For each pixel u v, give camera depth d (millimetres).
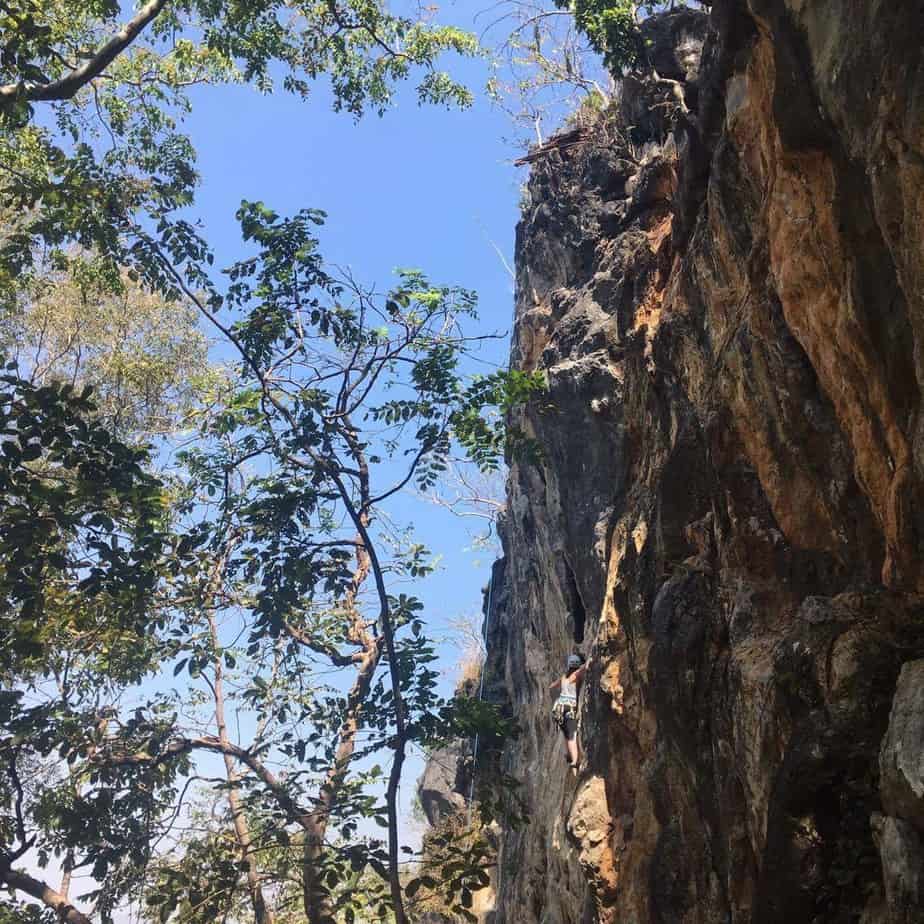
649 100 14570
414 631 8945
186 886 8305
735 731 6801
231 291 9289
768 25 6426
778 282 6684
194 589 9141
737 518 7672
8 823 9875
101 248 10180
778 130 6188
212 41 13133
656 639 8453
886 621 5461
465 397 9266
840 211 5738
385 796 8266
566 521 13586
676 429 10000
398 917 7742
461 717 8453
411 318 9297
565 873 12055
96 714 10242
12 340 16484
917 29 4758
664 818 8898
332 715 9609
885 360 5367
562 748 13445
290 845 8336
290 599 8711
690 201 10312
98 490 8016
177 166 13578
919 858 4125
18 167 13055
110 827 9289
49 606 9492
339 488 8680
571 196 15969
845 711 5109
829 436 6633
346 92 14945
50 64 13016
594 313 13859
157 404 17156
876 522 6043
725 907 7395
